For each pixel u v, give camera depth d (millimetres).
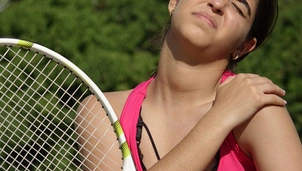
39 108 8336
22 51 9094
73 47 11102
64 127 7805
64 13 11328
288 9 11539
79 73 3816
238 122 3566
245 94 3596
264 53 11102
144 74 10812
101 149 3855
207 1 3686
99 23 11406
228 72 3924
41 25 11234
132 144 3760
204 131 3553
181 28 3676
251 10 3781
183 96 3787
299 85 11133
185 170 3510
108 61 10805
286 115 3617
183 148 3543
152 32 11688
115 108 3908
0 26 11320
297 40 11320
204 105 3791
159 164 3535
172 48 3770
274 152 3529
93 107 3889
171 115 3801
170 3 4137
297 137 3580
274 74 11039
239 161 3674
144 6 11836
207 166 3621
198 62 3738
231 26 3695
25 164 6230
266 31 3994
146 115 3830
